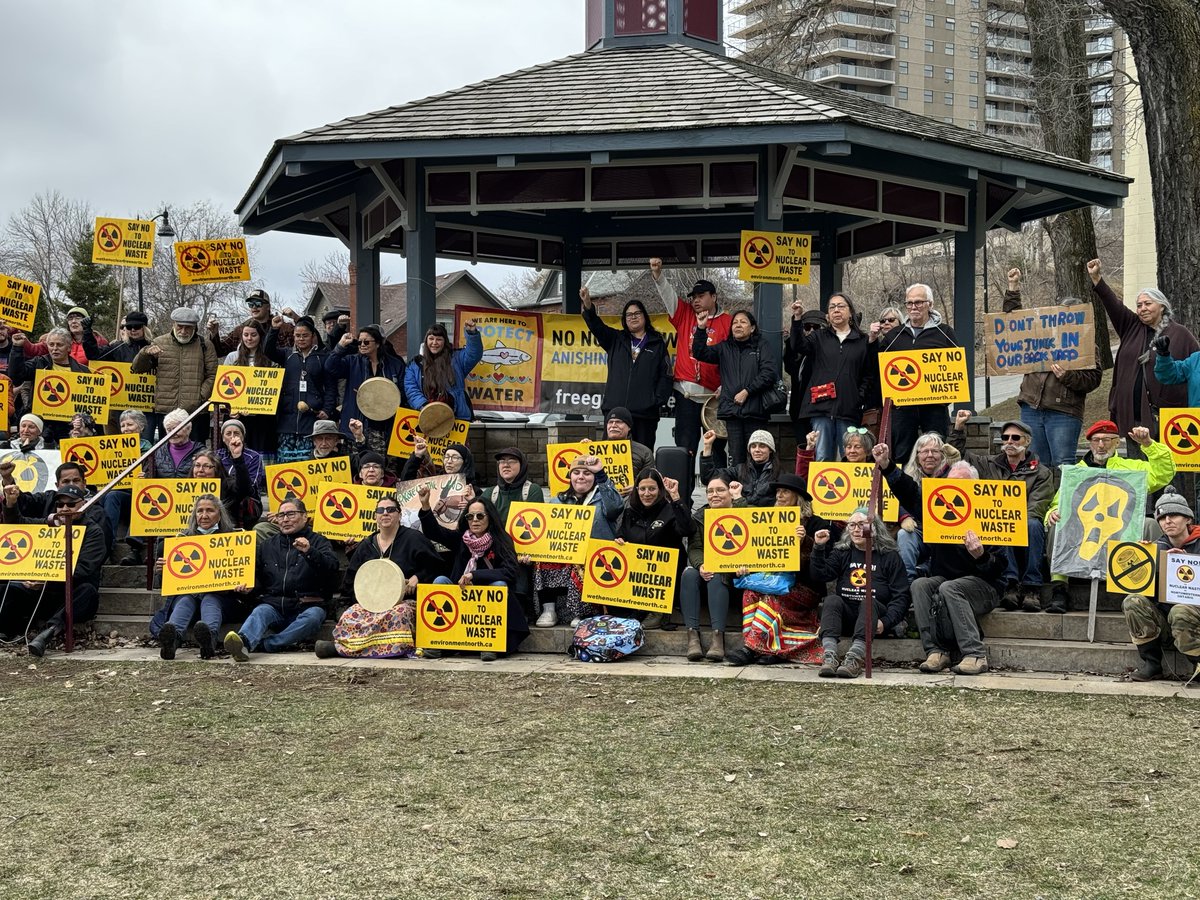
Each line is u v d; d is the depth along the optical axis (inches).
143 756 293.7
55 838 240.8
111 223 566.3
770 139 459.8
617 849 228.7
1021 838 230.7
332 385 506.6
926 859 221.5
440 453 490.9
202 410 498.0
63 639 427.5
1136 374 435.5
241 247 531.2
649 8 588.7
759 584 382.6
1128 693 335.3
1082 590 396.2
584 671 372.2
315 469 446.3
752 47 992.9
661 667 376.8
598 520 412.5
